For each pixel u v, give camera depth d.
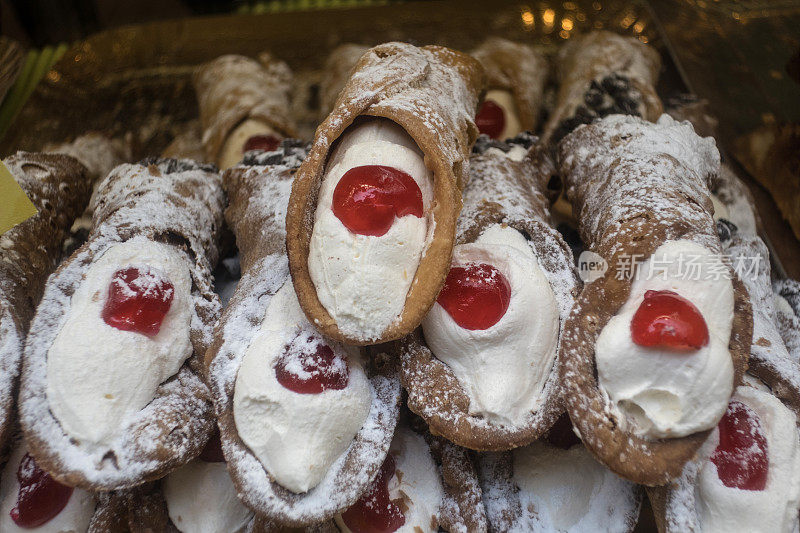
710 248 0.26
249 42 0.50
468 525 0.27
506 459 0.29
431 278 0.25
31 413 0.25
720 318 0.25
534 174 0.34
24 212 0.28
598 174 0.31
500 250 0.27
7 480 0.27
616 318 0.25
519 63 0.43
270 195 0.31
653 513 0.28
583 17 0.49
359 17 0.51
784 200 0.37
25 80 0.45
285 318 0.27
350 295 0.25
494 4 0.51
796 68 0.40
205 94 0.44
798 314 0.32
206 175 0.34
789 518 0.25
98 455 0.25
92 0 0.52
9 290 0.28
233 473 0.25
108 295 0.27
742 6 0.46
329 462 0.26
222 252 0.33
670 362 0.24
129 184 0.32
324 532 0.27
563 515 0.28
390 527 0.27
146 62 0.48
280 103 0.43
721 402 0.24
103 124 0.44
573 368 0.25
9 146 0.40
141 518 0.27
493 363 0.26
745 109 0.40
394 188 0.25
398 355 0.27
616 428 0.25
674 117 0.39
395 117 0.26
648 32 0.48
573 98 0.40
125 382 0.26
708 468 0.26
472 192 0.31
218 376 0.26
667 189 0.28
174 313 0.27
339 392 0.26
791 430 0.26
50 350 0.26
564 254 0.28
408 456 0.28
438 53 0.32
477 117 0.40
